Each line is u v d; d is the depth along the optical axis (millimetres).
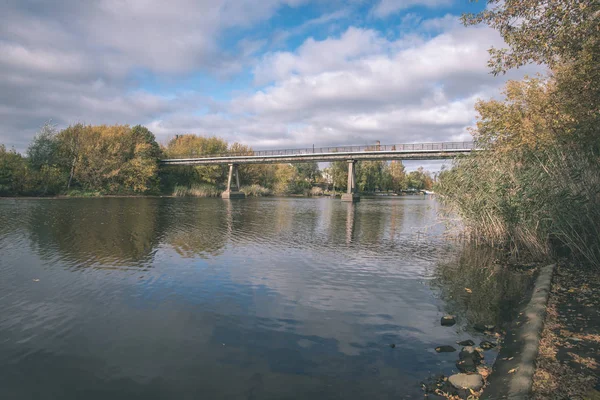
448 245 18031
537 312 7328
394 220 30844
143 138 77875
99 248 15258
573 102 11102
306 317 8008
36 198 47062
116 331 7102
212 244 17172
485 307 8750
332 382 5289
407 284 10820
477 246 17594
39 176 52719
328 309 8562
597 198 11492
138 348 6379
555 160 13039
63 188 57719
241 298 9281
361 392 5012
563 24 8562
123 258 13547
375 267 13062
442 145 59656
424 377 5434
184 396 4922
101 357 6039
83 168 61656
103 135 65375
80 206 36562
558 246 14305
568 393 4461
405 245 18062
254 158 75312
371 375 5488
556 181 12680
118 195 63719
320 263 13625
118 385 5195
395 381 5309
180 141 109000
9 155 52125
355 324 7613
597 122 10961
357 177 107438
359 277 11609
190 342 6645
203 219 28312
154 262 13086
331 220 30359
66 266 12109
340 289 10242
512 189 14914
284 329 7316
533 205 13508
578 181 11984
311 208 45344
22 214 27125
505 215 14758
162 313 8125
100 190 62281
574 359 5363
